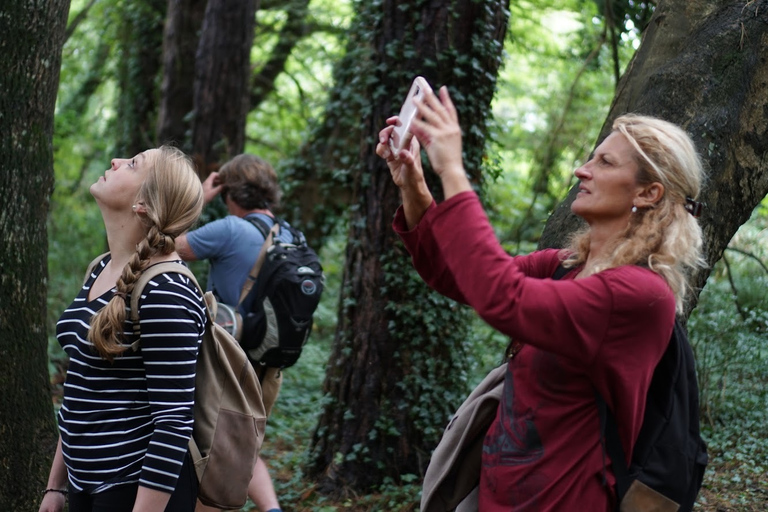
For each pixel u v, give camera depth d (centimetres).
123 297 214
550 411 182
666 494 177
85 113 1445
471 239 172
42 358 348
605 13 616
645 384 173
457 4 471
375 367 473
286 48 1324
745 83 296
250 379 248
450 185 177
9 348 336
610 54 868
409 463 471
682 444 180
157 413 213
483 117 488
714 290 588
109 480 216
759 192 296
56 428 352
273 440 601
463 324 490
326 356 844
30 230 344
